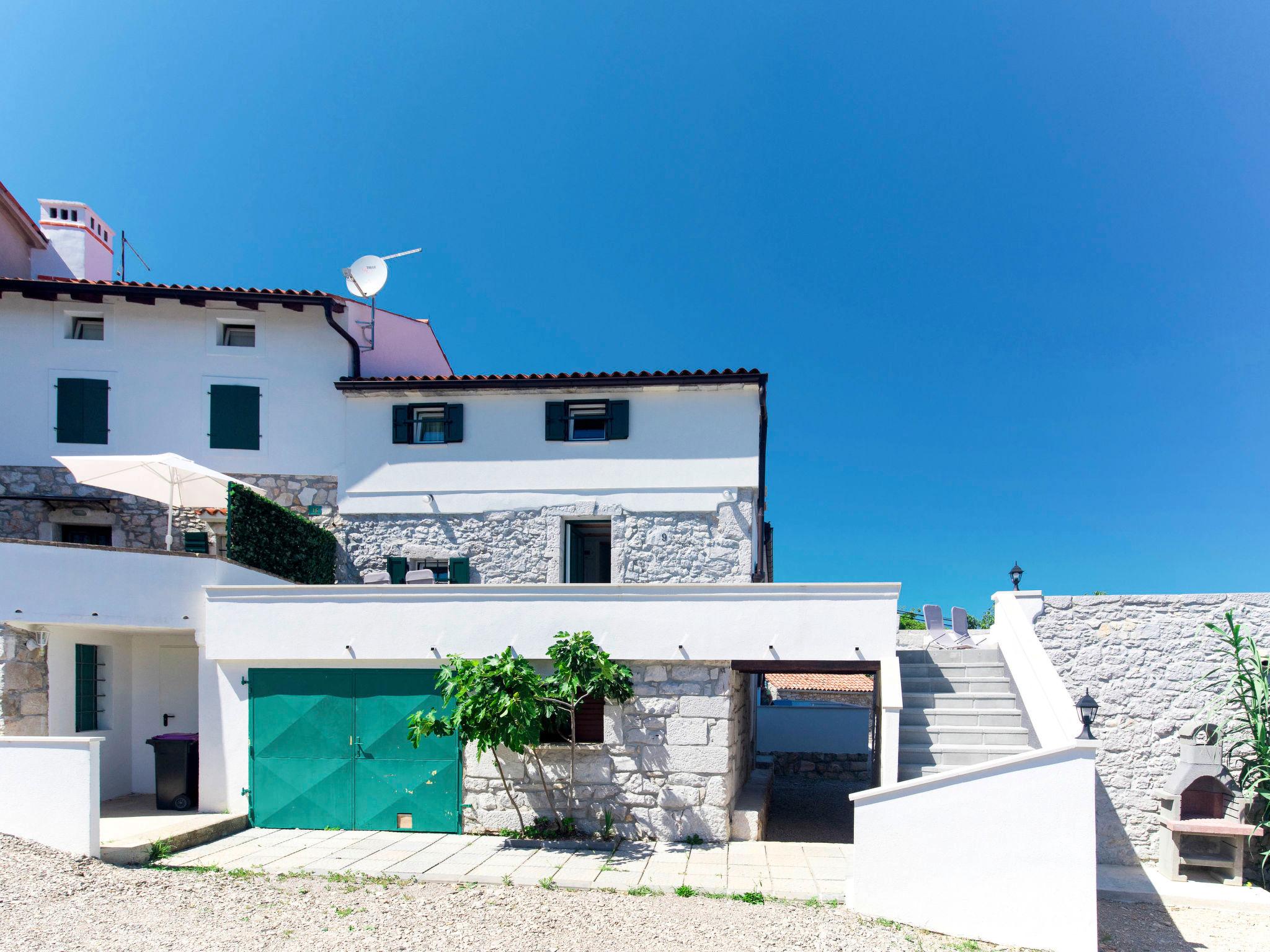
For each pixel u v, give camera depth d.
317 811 9.25
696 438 12.73
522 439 13.09
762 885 7.29
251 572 10.35
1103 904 8.05
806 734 15.60
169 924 6.12
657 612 8.95
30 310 13.35
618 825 8.83
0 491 12.95
